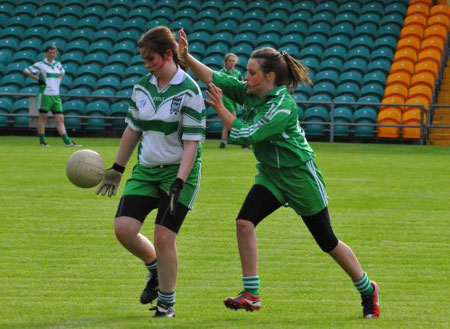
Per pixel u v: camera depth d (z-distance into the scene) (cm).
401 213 2450
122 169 1369
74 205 2506
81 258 1812
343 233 2144
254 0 6247
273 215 2394
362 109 5119
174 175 1304
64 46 5866
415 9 5919
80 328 1229
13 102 5428
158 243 1289
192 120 1278
